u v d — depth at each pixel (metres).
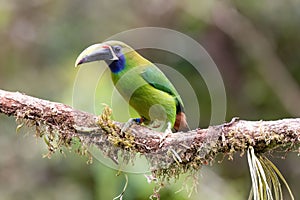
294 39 13.87
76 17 13.70
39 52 13.76
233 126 5.78
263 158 5.79
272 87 14.02
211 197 10.97
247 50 13.98
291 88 14.09
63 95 11.66
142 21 13.66
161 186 6.02
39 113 5.89
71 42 13.60
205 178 11.34
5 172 12.41
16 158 12.49
